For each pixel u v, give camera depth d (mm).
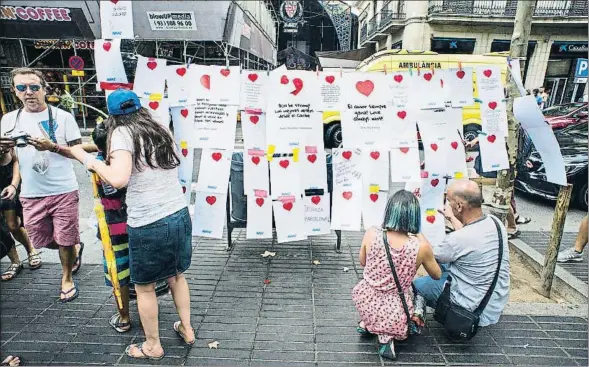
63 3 9914
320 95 3367
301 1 25141
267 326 2811
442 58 8812
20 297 3127
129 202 2184
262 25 17781
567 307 3080
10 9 9914
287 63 19797
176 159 2301
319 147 3482
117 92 2174
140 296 2330
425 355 2520
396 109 3340
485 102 3367
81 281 3387
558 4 15359
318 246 4227
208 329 2762
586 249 4238
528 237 4629
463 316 2445
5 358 2422
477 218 2545
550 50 16203
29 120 2820
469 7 16281
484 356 2516
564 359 2496
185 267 2416
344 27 27172
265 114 3426
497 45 16953
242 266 3742
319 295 3240
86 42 12367
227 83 3281
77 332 2707
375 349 2574
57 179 2912
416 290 2766
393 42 19734
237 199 3910
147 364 2408
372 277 2439
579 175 5617
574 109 7102
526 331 2773
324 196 3633
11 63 12438
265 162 3533
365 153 3420
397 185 6574
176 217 2266
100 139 2279
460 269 2545
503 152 3467
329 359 2479
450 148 3400
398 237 2383
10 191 3193
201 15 9508
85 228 4707
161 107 3219
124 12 3061
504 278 2498
